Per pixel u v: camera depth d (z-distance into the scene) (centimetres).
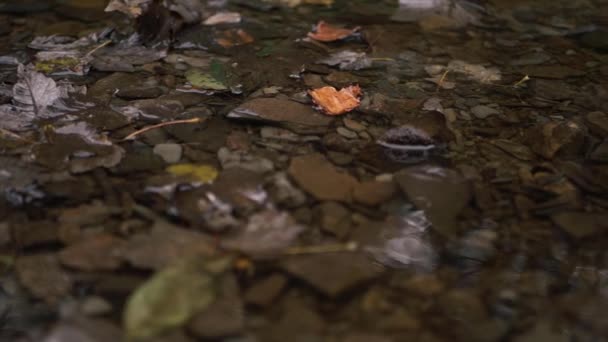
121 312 90
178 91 115
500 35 132
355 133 110
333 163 105
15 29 128
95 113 110
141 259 94
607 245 98
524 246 98
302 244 96
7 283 93
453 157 107
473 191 103
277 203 100
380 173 104
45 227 97
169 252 95
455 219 100
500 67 124
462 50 128
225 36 128
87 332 89
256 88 116
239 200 100
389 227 99
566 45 130
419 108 114
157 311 90
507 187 104
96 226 97
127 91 115
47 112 110
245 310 91
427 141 108
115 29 128
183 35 127
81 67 119
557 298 94
